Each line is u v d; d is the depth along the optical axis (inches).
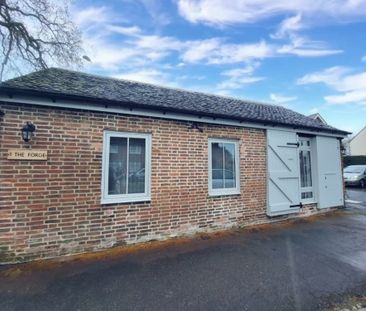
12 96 180.4
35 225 186.1
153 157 236.8
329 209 381.4
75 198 200.4
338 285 152.9
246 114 307.6
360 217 342.6
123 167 226.1
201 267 175.9
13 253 179.2
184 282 154.3
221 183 280.1
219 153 281.1
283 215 324.2
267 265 180.7
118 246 215.6
